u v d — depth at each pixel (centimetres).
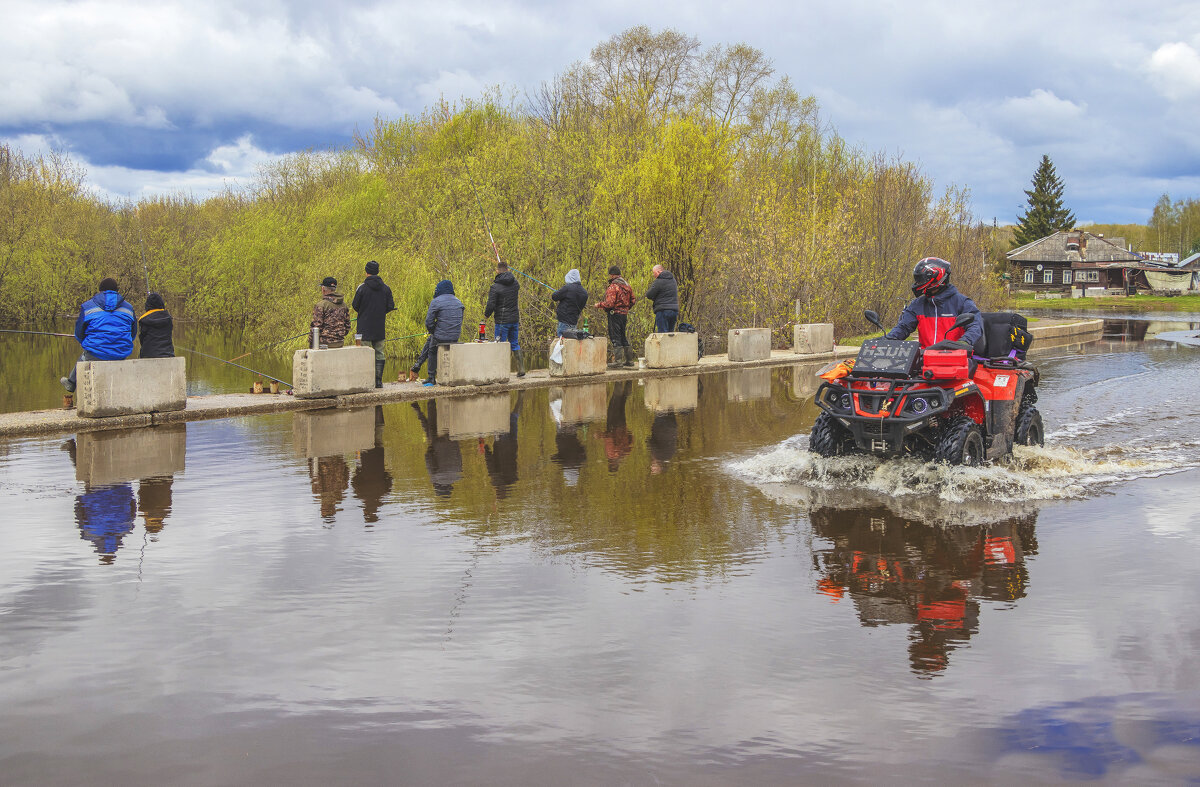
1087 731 378
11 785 337
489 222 2647
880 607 527
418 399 1526
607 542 666
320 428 1209
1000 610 522
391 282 2544
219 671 438
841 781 339
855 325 3103
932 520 729
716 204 2605
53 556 625
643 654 457
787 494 826
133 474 905
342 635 483
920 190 3419
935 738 372
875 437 855
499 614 515
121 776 344
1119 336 3316
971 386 863
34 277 3941
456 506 778
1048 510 762
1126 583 570
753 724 384
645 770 347
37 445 1063
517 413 1364
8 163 4150
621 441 1118
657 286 1994
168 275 4225
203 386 1734
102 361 1212
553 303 2589
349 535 683
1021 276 9431
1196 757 357
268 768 349
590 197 2653
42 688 420
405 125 3988
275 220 3850
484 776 343
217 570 596
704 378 1894
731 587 564
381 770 348
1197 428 1180
